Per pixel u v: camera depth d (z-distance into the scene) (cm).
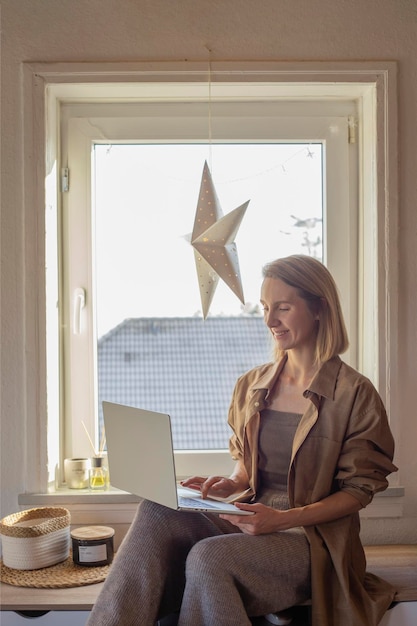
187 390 254
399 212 237
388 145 236
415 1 237
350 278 254
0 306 234
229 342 254
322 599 181
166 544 188
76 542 218
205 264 225
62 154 251
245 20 236
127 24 235
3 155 234
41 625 191
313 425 196
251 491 207
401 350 238
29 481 235
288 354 211
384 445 196
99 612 177
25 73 233
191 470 250
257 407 207
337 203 253
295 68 235
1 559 227
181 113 252
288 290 202
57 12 235
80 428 251
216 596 174
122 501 235
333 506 189
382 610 185
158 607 184
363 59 237
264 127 253
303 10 236
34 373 234
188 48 236
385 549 232
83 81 235
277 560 182
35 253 234
